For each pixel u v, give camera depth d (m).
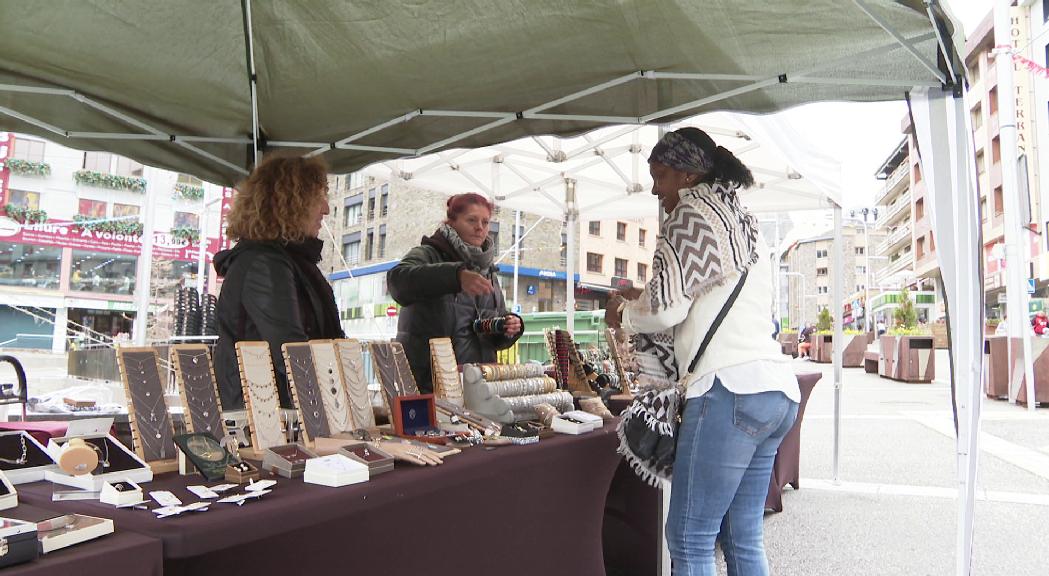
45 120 2.55
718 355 1.60
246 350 1.43
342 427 1.55
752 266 1.67
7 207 23.41
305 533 1.24
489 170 5.41
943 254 2.09
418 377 2.46
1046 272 23.20
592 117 2.88
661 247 1.67
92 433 1.24
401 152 3.26
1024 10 24.61
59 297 24.75
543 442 1.74
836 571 3.01
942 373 16.33
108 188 25.69
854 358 23.39
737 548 1.75
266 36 2.50
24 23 2.15
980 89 28.44
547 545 1.87
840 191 4.76
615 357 2.70
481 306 2.67
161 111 2.73
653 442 1.71
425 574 1.50
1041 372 9.10
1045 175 23.70
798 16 2.10
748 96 2.59
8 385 1.82
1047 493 4.40
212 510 0.98
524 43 2.47
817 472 5.25
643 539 2.64
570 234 6.13
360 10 2.35
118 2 2.19
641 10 2.23
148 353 1.33
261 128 3.02
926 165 2.13
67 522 0.85
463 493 1.57
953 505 4.20
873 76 2.21
